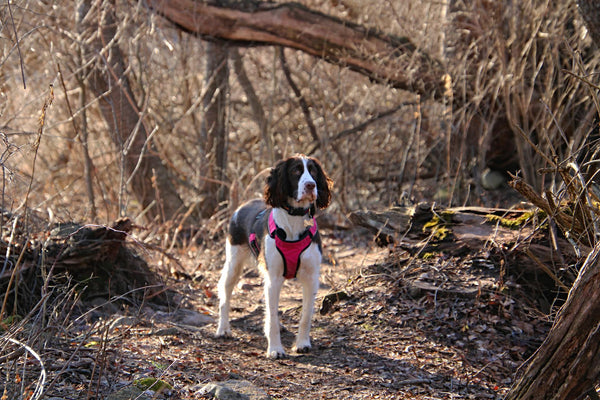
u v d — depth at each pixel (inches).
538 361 113.7
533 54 293.7
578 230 151.7
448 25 338.0
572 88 276.4
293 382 155.6
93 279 207.2
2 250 191.6
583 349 108.1
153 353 166.4
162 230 321.4
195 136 425.7
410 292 194.5
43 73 339.3
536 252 186.7
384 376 158.1
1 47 266.2
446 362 163.9
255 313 224.8
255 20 331.9
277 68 431.8
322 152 381.7
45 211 264.2
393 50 333.7
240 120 488.4
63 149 400.5
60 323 157.5
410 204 238.8
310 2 369.4
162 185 355.6
